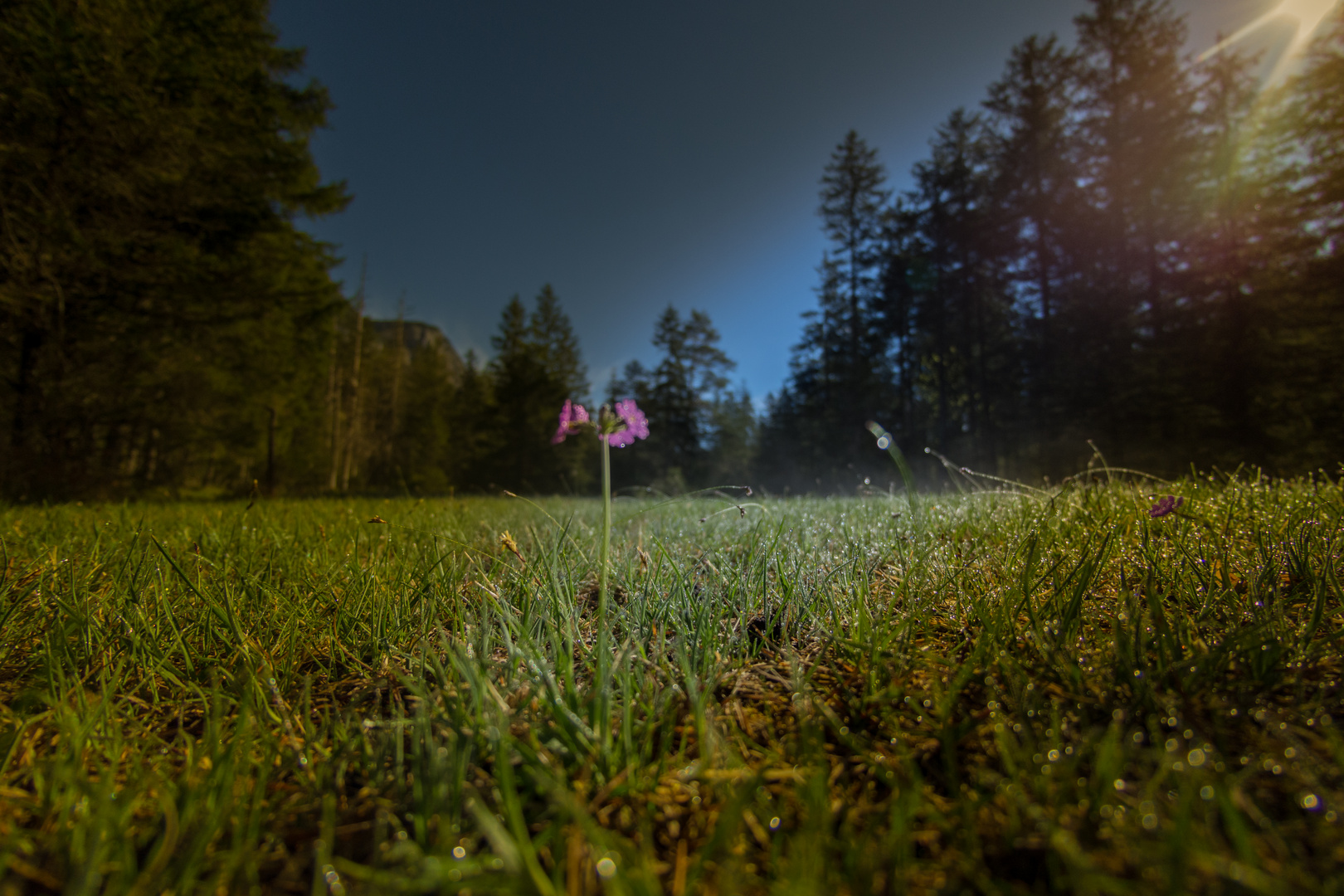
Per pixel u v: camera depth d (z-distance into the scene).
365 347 48.16
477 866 0.67
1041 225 23.73
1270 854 0.66
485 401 49.28
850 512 3.28
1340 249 14.52
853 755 0.94
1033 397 21.67
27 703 1.12
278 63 14.78
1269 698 0.96
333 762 0.95
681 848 0.74
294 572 2.11
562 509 4.96
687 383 39.84
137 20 10.43
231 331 13.84
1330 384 13.84
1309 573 1.39
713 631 1.33
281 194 14.41
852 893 0.64
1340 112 14.09
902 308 29.30
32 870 0.71
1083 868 0.61
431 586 1.75
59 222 9.24
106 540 2.82
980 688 1.08
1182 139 19.06
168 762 0.98
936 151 30.61
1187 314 17.44
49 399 11.45
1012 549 1.84
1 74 8.68
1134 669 1.04
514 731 1.01
